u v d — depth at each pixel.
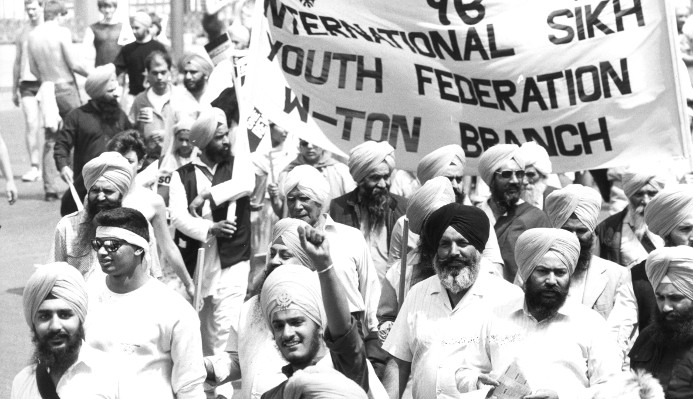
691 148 12.58
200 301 12.41
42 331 8.04
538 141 12.93
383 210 12.23
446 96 13.03
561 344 8.81
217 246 13.14
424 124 13.10
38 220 21.03
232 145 14.99
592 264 10.69
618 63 12.63
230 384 12.02
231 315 13.14
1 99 34.00
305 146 15.74
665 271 8.63
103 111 17.12
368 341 9.83
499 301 9.10
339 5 12.95
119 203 10.96
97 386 8.09
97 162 10.97
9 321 15.29
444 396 8.59
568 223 10.80
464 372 8.70
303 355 7.48
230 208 13.07
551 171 12.87
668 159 12.59
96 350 8.27
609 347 8.86
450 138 13.09
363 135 13.13
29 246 19.28
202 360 9.02
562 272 8.87
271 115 13.00
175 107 17.95
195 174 13.44
